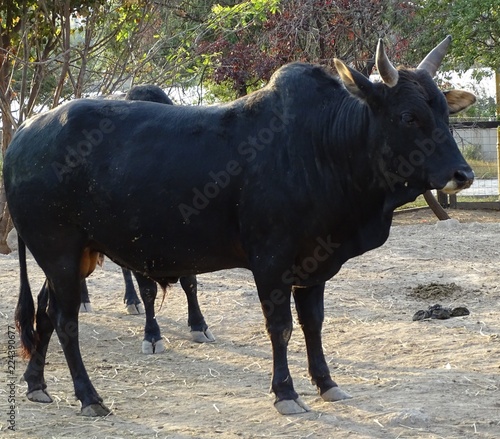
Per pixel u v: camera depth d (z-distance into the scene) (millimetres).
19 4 12953
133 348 7934
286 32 14961
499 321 8164
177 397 6316
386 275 10797
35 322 6340
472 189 19969
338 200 5613
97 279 10922
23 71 13141
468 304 9062
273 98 5777
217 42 14047
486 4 17359
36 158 6043
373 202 5641
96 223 6000
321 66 5887
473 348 7215
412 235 14055
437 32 17719
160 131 5918
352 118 5547
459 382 6246
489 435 5141
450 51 18312
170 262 6016
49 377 6918
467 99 5555
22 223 6137
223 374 6992
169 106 6082
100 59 16078
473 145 20922
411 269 11148
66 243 6070
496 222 16016
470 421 5367
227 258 5961
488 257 11906
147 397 6340
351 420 5508
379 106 5383
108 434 5457
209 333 8133
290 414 5680
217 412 5855
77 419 5805
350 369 6883
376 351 7371
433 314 8430
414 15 16500
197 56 13875
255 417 5691
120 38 13953
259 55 15414
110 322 8867
